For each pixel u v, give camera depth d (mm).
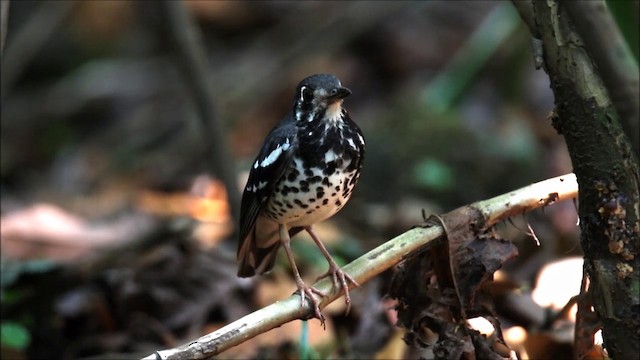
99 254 10727
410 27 18797
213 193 13438
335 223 12258
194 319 9516
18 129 18500
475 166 13555
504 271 9367
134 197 14266
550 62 5324
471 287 6258
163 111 18188
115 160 16859
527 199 6332
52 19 18125
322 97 6770
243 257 7746
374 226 12352
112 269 10023
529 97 16734
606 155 5207
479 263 6227
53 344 9430
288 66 18078
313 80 6848
